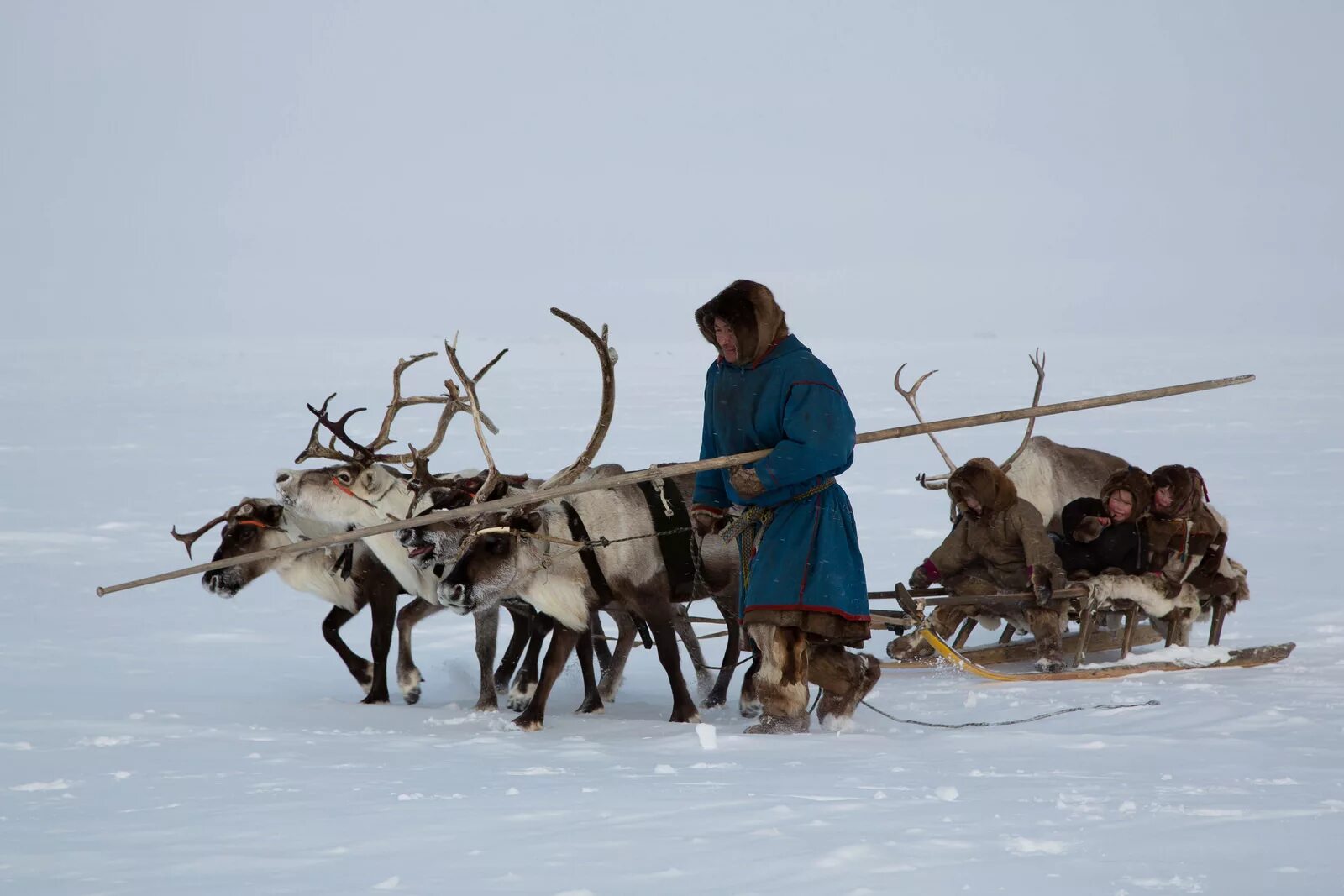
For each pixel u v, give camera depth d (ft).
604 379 77.61
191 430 354.95
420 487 80.69
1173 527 90.89
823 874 41.01
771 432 70.90
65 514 199.31
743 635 85.61
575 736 71.72
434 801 52.70
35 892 41.24
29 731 71.77
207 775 59.47
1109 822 47.01
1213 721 70.13
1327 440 290.56
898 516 187.83
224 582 90.53
